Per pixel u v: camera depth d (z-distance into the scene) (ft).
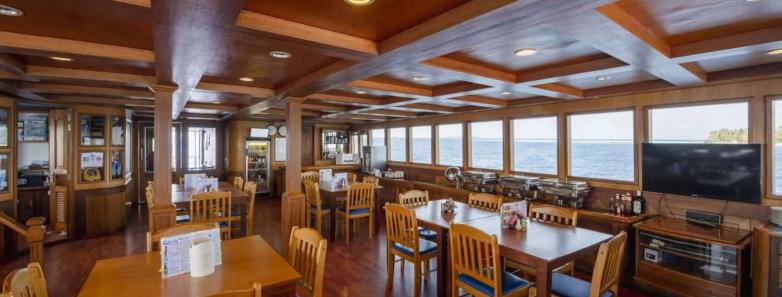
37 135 18.81
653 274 11.56
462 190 19.72
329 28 7.20
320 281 6.98
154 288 5.95
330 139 32.55
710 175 11.41
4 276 12.69
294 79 12.59
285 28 6.70
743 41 7.36
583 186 14.83
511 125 18.72
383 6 6.16
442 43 7.16
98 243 16.60
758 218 10.69
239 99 16.79
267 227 19.93
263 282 6.21
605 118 14.85
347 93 16.11
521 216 10.23
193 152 27.96
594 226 13.25
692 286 10.74
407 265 13.82
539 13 5.58
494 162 19.92
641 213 13.00
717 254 10.53
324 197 18.75
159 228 11.81
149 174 25.94
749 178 10.65
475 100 16.42
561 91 13.48
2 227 14.03
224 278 6.38
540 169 17.51
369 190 17.47
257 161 29.63
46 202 18.72
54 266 13.65
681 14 6.55
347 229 16.76
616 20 6.10
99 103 17.33
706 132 12.05
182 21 5.83
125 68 10.68
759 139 10.75
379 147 28.27
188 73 9.82
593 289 7.63
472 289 8.75
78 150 17.19
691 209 12.09
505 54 9.29
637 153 13.60
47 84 13.12
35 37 7.66
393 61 8.67
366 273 12.91
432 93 14.73
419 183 22.77
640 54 7.91
